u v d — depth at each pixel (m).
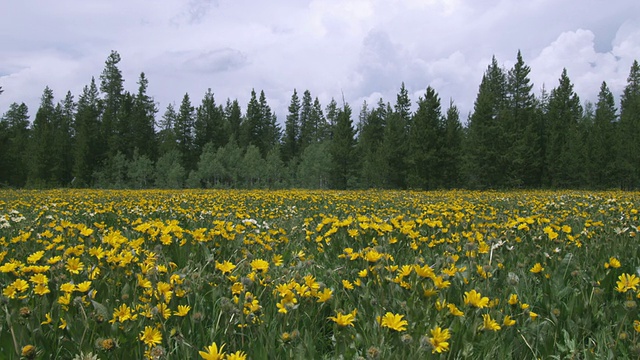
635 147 44.66
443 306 2.55
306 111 98.50
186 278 3.22
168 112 91.19
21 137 75.19
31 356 1.90
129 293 2.87
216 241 4.52
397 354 2.08
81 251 3.59
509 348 2.37
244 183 64.56
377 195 18.02
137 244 3.76
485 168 44.88
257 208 10.13
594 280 3.32
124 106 76.19
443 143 43.41
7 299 2.53
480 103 47.41
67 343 2.19
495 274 3.45
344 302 3.04
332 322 2.90
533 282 3.53
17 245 4.75
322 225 5.25
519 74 59.38
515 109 59.91
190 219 7.46
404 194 20.19
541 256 4.00
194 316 2.36
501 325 2.43
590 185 45.19
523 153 46.19
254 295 2.91
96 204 10.98
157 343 2.16
